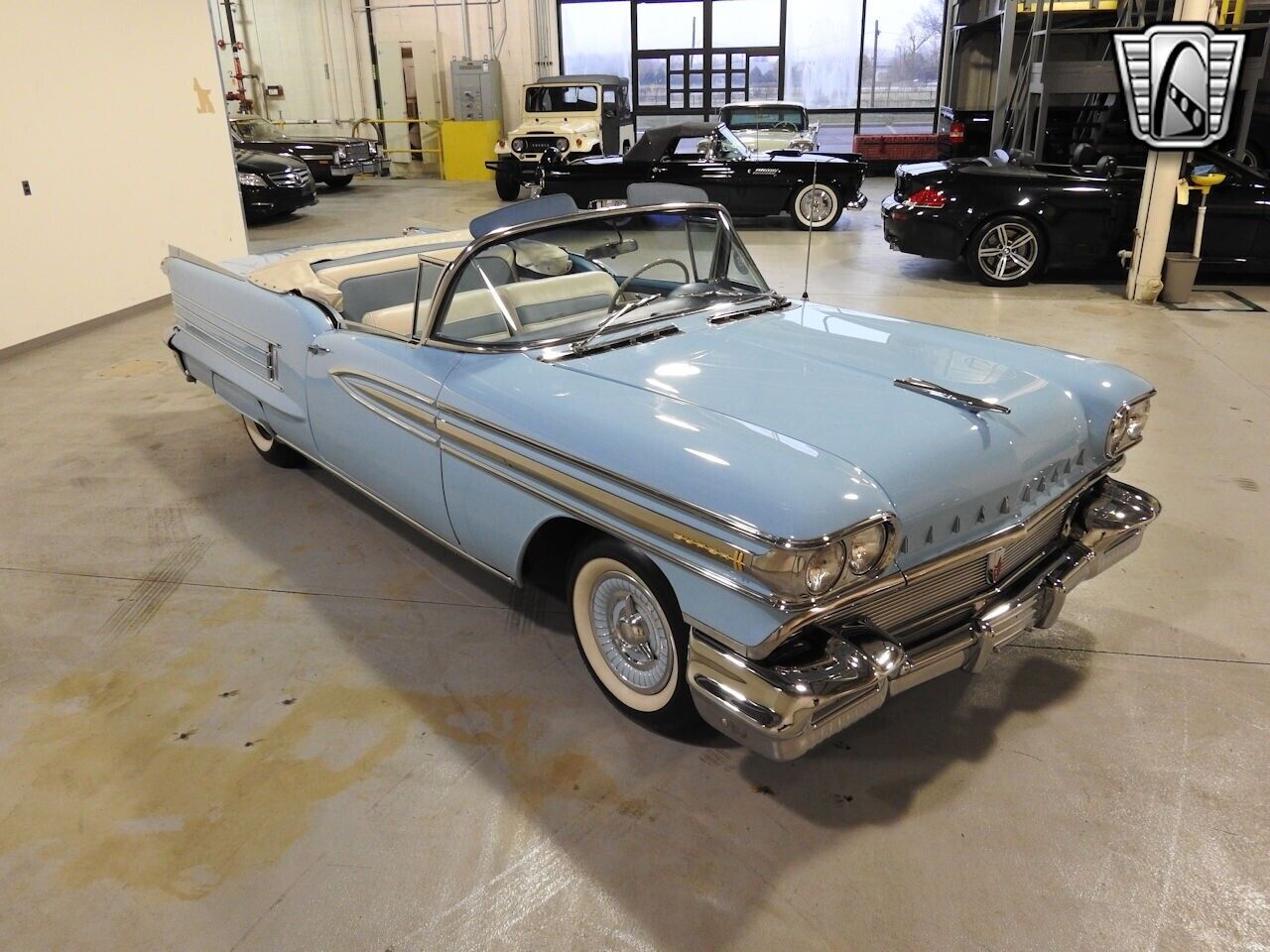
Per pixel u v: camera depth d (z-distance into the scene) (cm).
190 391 577
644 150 1126
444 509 295
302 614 322
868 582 204
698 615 212
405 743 255
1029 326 676
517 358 275
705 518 204
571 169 1134
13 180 660
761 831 222
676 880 209
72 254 719
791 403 237
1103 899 202
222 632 312
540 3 1717
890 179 1574
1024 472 234
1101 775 238
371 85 1802
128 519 399
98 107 739
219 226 912
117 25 757
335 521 395
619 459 225
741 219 1255
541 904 203
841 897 203
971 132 1351
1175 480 411
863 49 1691
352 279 390
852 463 209
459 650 299
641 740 255
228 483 436
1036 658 288
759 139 1309
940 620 231
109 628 316
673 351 276
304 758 250
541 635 307
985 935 193
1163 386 537
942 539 219
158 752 254
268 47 1794
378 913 202
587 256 305
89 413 538
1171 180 716
